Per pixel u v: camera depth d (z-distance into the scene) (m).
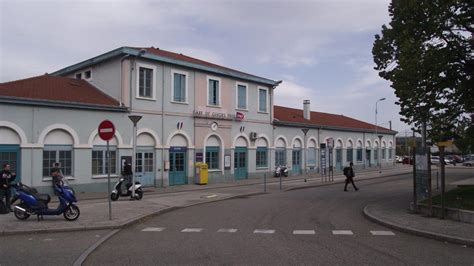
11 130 20.36
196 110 29.81
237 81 33.72
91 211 14.56
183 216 14.46
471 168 56.91
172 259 8.18
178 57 29.48
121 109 24.86
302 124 41.47
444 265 7.70
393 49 16.55
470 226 11.36
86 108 23.12
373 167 56.66
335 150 48.19
